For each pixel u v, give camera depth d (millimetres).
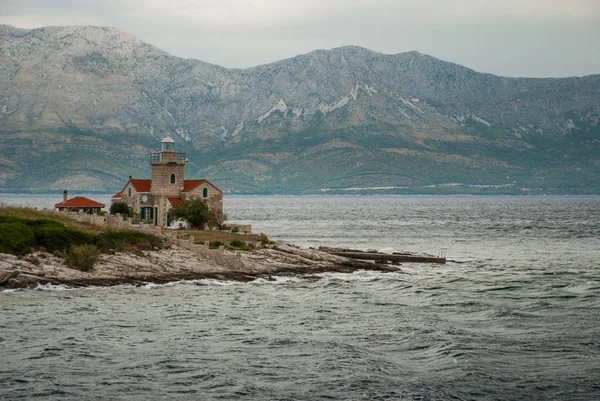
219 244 95938
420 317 63156
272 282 82438
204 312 63906
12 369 46000
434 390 43312
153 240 91375
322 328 58375
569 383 44844
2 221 85125
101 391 42594
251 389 43250
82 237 84375
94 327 56938
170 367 47031
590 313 65500
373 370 46812
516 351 51500
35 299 67125
